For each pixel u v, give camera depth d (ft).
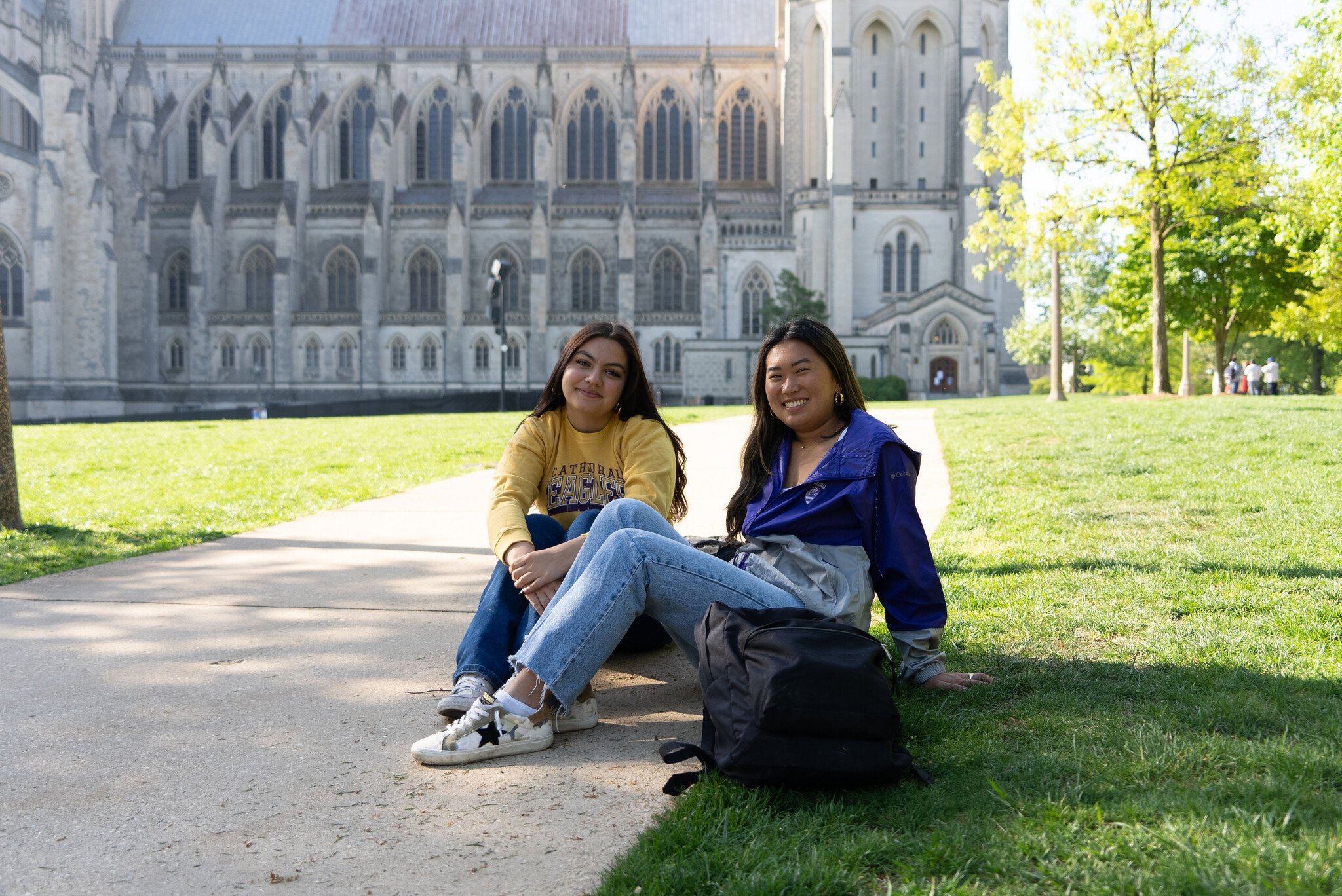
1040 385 318.65
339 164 276.00
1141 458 43.27
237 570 25.77
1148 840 9.37
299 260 257.55
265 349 252.83
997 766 11.51
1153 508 30.71
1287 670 14.66
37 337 230.48
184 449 69.26
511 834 10.53
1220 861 8.82
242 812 11.11
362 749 13.10
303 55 269.85
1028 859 9.27
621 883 9.18
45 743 13.25
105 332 239.09
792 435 14.85
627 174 252.83
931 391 233.14
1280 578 20.58
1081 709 13.37
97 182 238.89
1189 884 8.51
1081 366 314.14
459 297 251.39
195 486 47.47
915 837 9.91
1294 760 10.97
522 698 12.92
